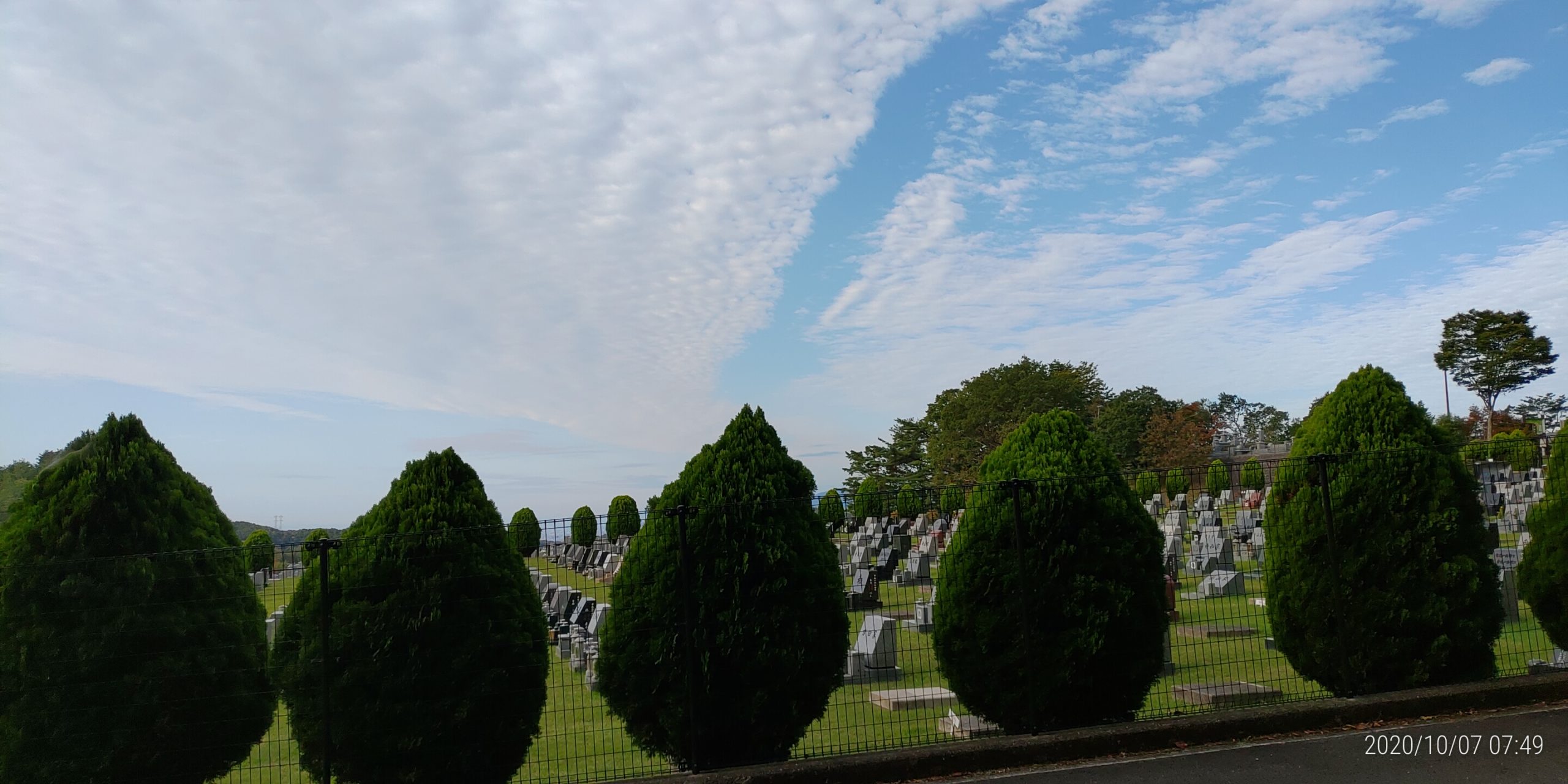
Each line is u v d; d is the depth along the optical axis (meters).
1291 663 9.15
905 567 25.34
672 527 7.70
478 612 7.20
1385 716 8.26
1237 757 7.54
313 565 7.24
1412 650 8.59
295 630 7.20
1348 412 9.17
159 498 7.42
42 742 6.87
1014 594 8.12
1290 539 9.02
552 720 10.38
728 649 7.49
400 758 7.00
